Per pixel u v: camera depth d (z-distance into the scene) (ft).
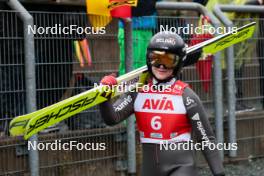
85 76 34.65
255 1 43.96
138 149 37.32
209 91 40.29
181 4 38.29
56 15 33.22
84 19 34.32
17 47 31.45
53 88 33.24
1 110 31.22
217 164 23.56
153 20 37.17
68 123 34.30
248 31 28.63
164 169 23.65
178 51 23.16
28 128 22.12
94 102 23.35
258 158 44.01
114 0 32.53
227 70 40.73
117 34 36.29
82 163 34.55
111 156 35.88
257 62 43.29
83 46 34.55
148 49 23.53
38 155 32.35
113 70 36.32
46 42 32.89
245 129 43.16
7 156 31.53
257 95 43.73
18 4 31.07
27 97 31.09
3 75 31.12
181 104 23.44
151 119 23.82
